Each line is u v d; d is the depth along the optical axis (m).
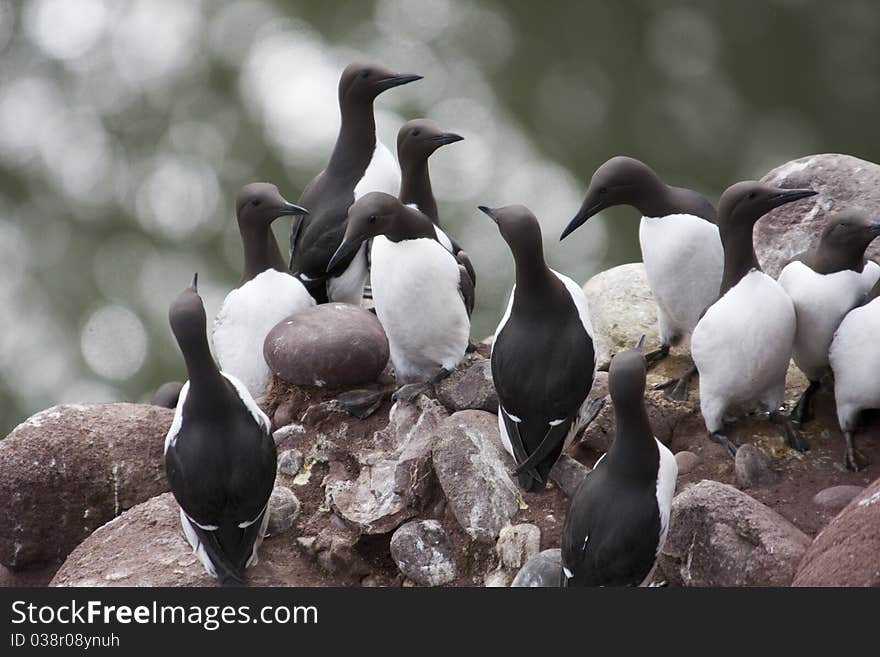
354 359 11.30
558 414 9.72
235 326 11.80
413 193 11.87
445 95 26.81
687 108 27.38
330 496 10.67
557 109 27.03
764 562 9.15
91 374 27.55
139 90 28.72
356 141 12.34
